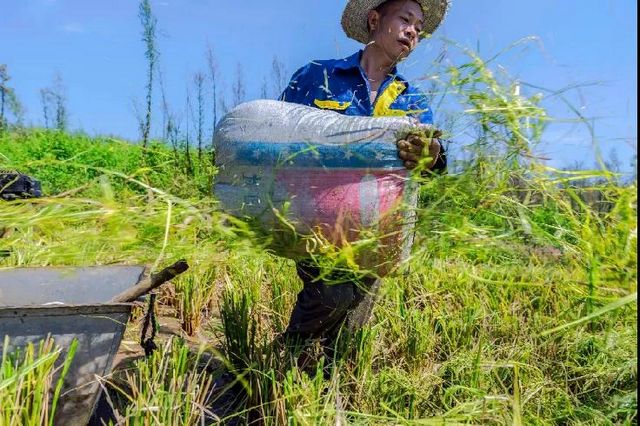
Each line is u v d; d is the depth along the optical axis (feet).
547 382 9.71
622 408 8.35
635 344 10.88
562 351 11.23
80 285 10.03
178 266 8.22
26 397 7.02
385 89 10.14
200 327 14.28
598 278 6.01
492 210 6.90
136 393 7.77
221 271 15.80
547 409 9.07
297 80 10.56
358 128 7.48
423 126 7.38
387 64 10.43
